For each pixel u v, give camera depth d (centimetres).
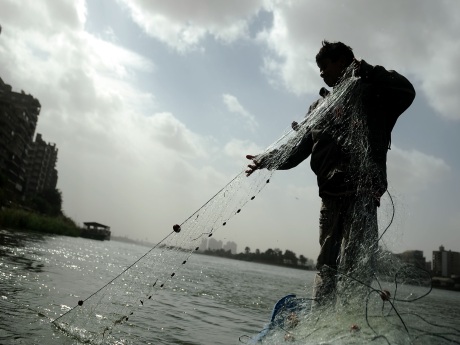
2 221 3578
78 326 338
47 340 285
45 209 8606
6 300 407
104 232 8000
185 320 459
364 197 282
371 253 268
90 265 1135
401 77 295
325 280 278
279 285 1552
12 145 7688
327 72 331
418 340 206
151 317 444
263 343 262
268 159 354
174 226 333
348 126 301
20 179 8612
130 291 657
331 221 297
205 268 2377
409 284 247
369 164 288
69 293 518
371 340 208
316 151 315
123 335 333
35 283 558
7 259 843
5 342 267
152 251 340
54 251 1516
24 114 8031
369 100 299
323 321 249
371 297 238
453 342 206
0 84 10000
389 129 304
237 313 585
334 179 298
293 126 357
